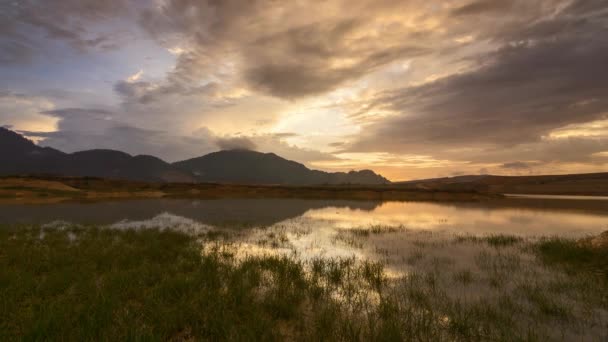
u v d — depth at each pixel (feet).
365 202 202.59
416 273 38.47
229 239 61.52
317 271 38.45
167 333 21.72
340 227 81.20
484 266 41.98
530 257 47.37
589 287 32.89
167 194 252.01
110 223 83.97
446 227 82.89
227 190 277.23
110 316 23.29
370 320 24.40
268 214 114.52
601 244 48.37
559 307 27.09
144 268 37.04
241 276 34.42
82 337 20.17
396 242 60.34
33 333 20.18
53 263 39.11
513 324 24.23
